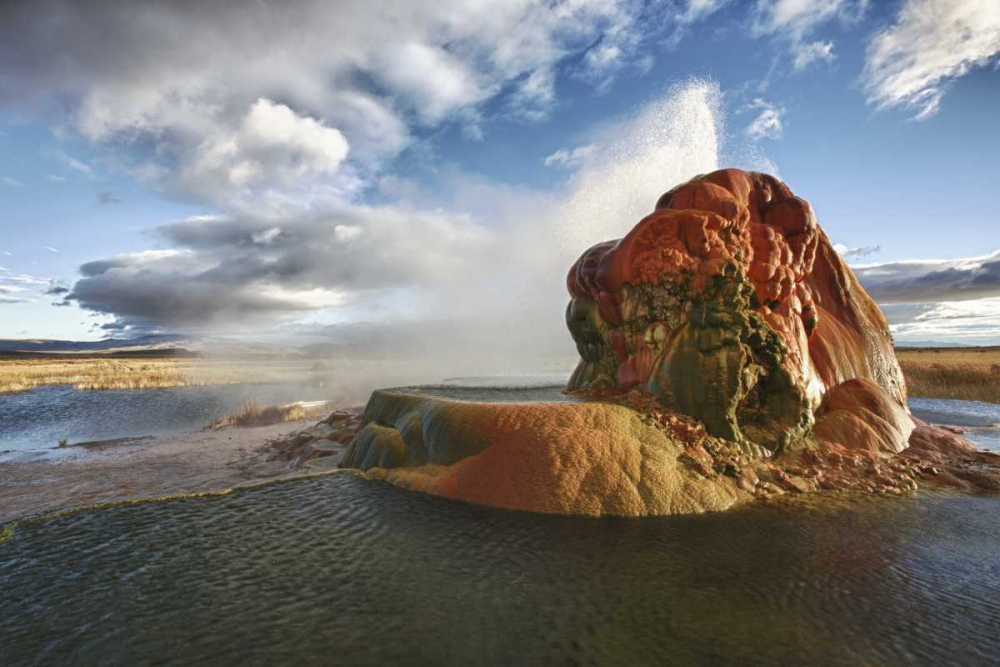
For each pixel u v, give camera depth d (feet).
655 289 32.42
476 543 21.77
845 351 36.78
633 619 15.94
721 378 28.84
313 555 20.93
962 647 14.39
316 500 27.81
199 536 22.98
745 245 31.94
